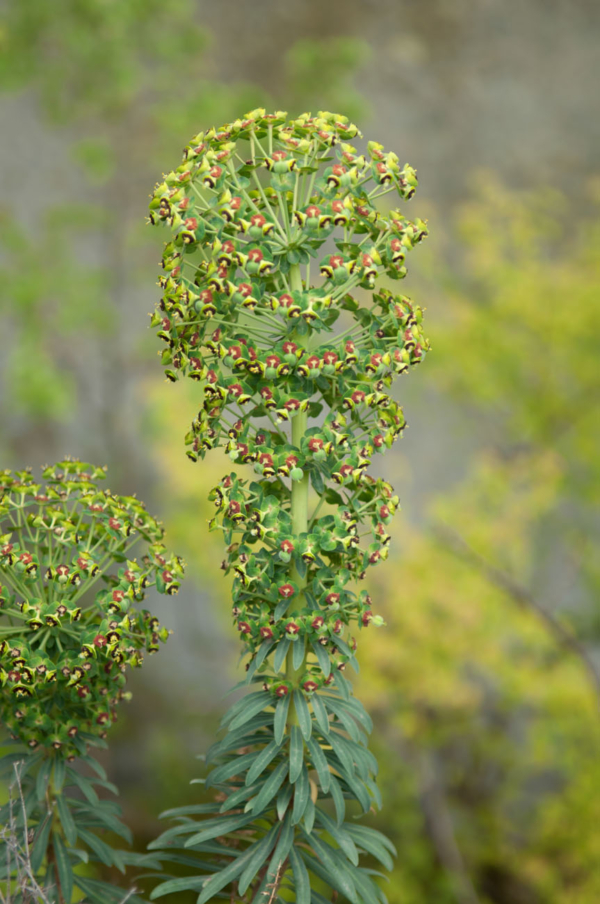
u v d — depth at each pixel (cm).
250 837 162
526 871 462
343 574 138
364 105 597
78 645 145
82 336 649
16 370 576
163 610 651
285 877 158
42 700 148
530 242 529
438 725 485
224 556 481
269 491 145
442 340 493
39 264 595
